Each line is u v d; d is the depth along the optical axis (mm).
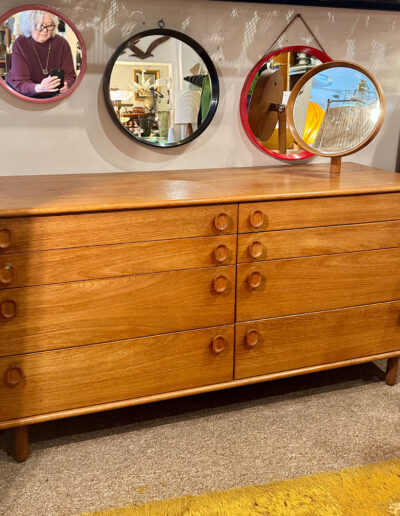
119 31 2133
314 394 2271
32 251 1688
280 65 2328
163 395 1970
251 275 1952
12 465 1865
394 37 2467
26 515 1658
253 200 1874
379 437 2012
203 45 2238
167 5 2156
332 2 2311
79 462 1882
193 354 1972
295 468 1858
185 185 2021
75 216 1704
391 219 2092
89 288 1781
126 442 1981
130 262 1804
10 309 1709
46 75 2080
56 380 1827
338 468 1858
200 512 1677
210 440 1994
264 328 2037
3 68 2029
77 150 2211
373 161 2604
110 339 1853
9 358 1750
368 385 2336
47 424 2074
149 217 1782
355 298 2137
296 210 1949
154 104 2219
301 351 2121
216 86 2271
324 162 2541
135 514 1662
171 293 1881
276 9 2283
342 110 2232
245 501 1720
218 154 2389
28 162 2168
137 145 2271
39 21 2021
